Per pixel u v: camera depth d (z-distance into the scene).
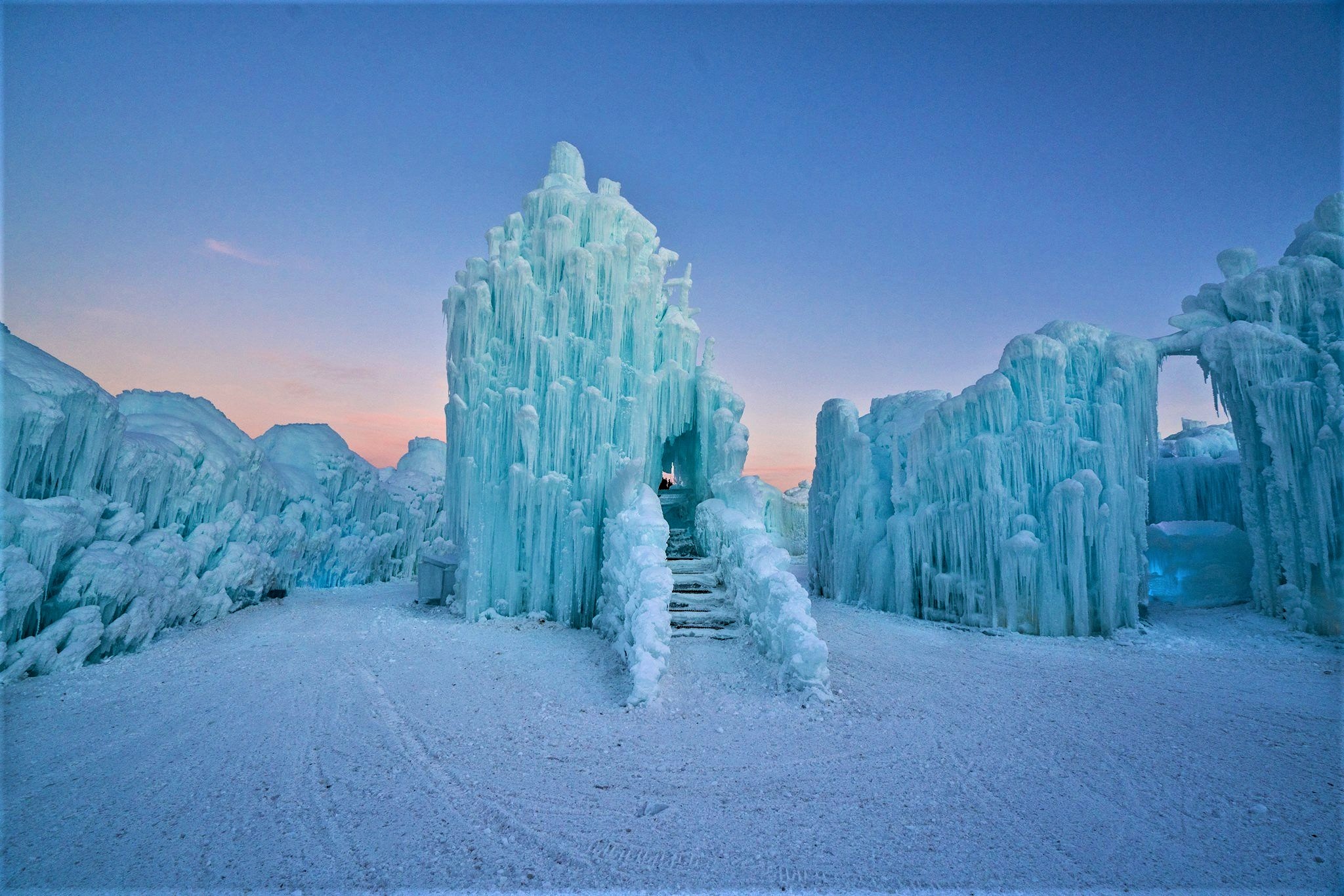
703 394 15.35
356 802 5.39
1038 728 7.23
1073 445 12.67
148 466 11.69
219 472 13.68
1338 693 8.59
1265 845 4.73
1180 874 4.35
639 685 8.06
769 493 31.84
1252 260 13.34
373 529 21.77
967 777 5.94
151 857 4.50
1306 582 11.77
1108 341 13.02
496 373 13.70
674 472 18.39
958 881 4.27
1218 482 16.50
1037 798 5.51
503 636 11.70
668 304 15.89
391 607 15.44
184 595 12.00
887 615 15.01
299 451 20.11
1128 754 6.49
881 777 5.92
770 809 5.29
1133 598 12.44
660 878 4.30
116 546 10.30
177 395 15.48
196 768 6.04
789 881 4.26
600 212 14.23
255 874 4.31
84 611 9.38
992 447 13.12
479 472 13.42
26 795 5.43
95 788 5.58
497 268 13.77
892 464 16.34
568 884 4.23
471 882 4.24
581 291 13.57
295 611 14.62
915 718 7.56
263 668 9.62
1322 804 5.39
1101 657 10.69
